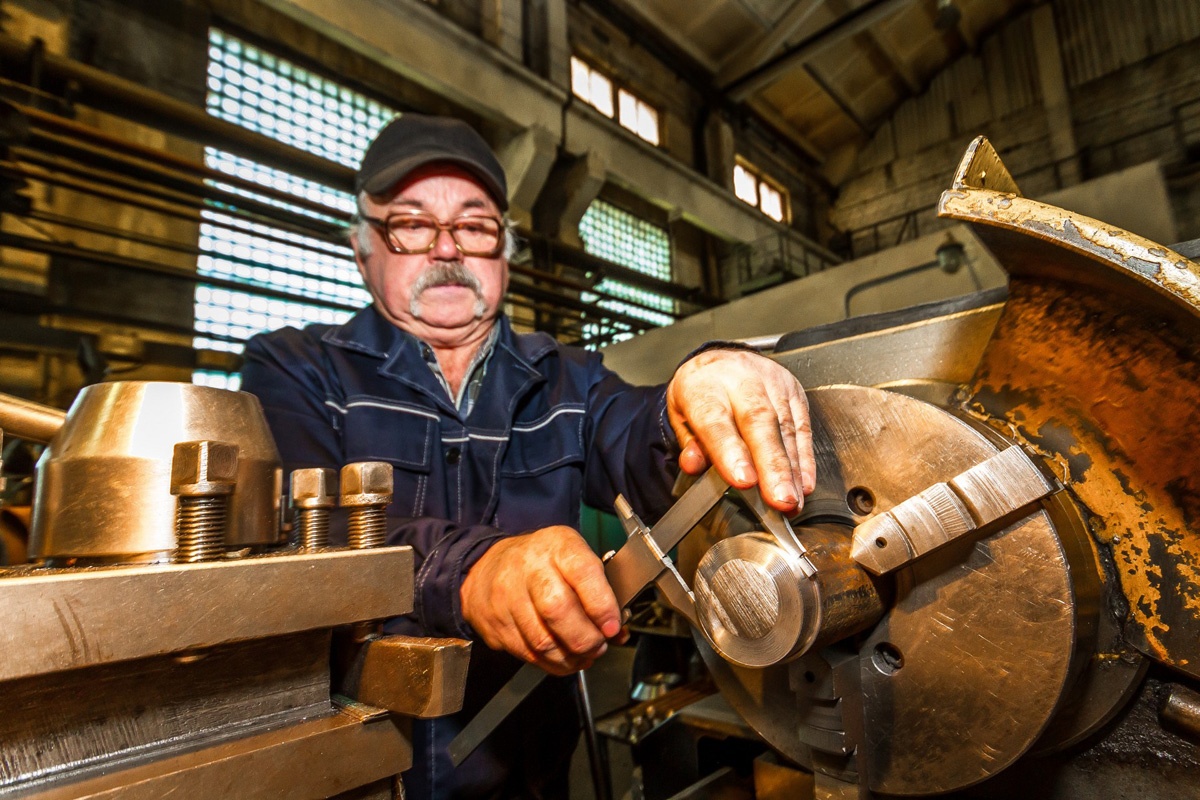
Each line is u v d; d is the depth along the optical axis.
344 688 0.36
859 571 0.38
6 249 2.44
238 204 2.53
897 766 0.39
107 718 0.27
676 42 5.88
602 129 4.91
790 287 2.45
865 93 7.18
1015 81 6.67
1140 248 0.29
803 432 0.43
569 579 0.42
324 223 2.75
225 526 0.33
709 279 6.29
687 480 0.51
